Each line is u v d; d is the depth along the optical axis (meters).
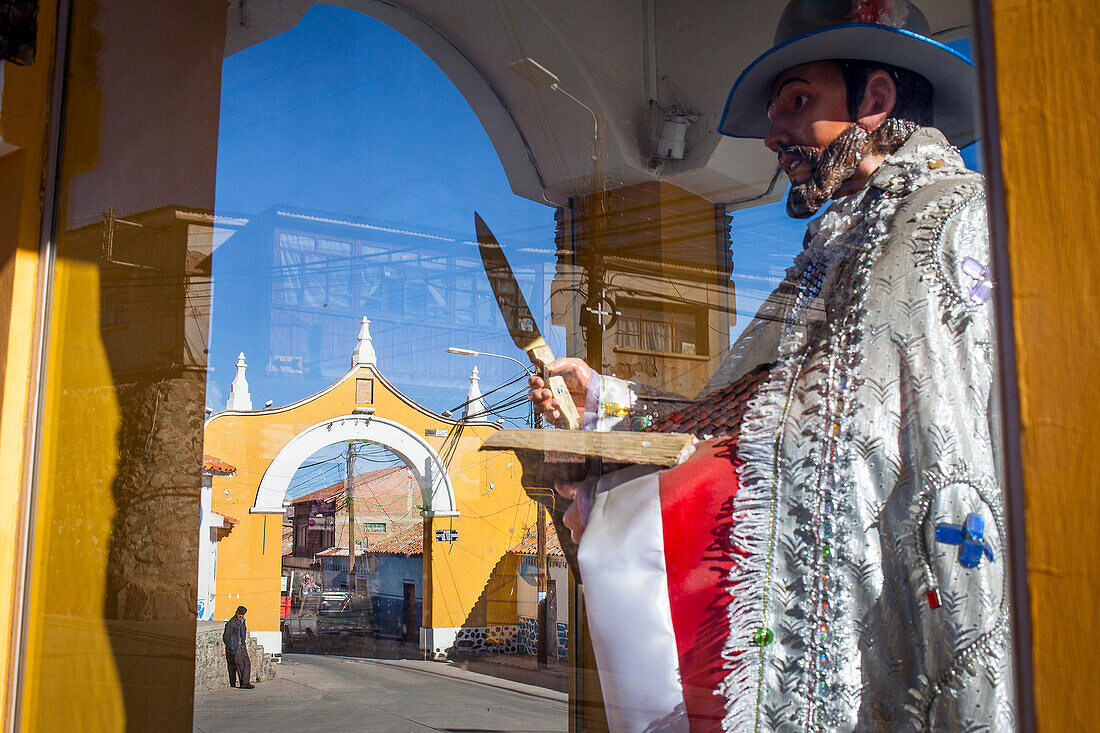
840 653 0.69
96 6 1.57
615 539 0.84
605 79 1.02
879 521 0.69
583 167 1.07
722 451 0.83
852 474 0.71
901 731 0.66
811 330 0.79
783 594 0.73
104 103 1.55
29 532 1.42
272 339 1.32
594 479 0.93
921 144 0.71
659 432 0.90
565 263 1.09
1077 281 0.46
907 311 0.70
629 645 0.80
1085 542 0.44
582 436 0.92
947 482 0.65
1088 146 0.46
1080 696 0.44
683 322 0.92
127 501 1.39
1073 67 0.47
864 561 0.69
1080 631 0.44
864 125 0.75
